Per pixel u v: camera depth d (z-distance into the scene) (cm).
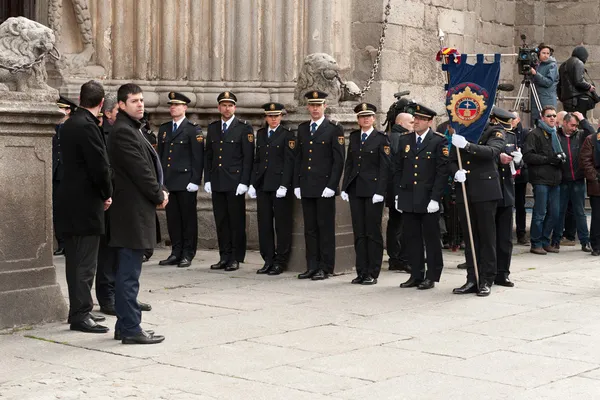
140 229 880
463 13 1959
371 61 1711
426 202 1188
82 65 1546
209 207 1538
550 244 1591
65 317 993
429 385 757
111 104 1104
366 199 1227
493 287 1216
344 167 1266
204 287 1192
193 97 1568
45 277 980
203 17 1584
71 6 1549
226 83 1586
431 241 1201
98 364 816
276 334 931
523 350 877
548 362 834
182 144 1346
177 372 790
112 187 947
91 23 1561
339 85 1372
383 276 1300
